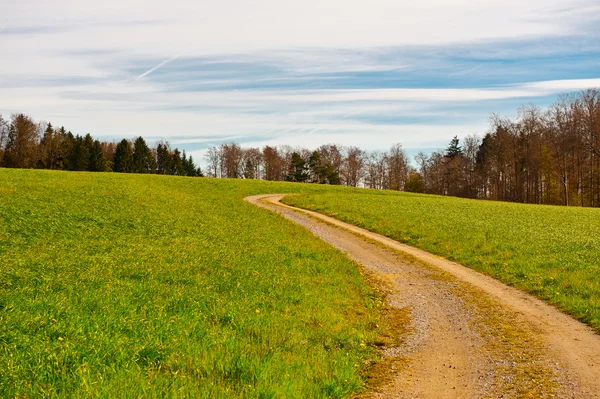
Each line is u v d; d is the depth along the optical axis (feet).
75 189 135.54
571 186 338.13
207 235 87.92
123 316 37.65
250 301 48.26
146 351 31.32
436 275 73.41
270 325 41.60
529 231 108.68
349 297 57.57
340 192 274.16
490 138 441.27
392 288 65.51
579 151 309.83
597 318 48.34
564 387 32.99
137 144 507.30
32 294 41.83
